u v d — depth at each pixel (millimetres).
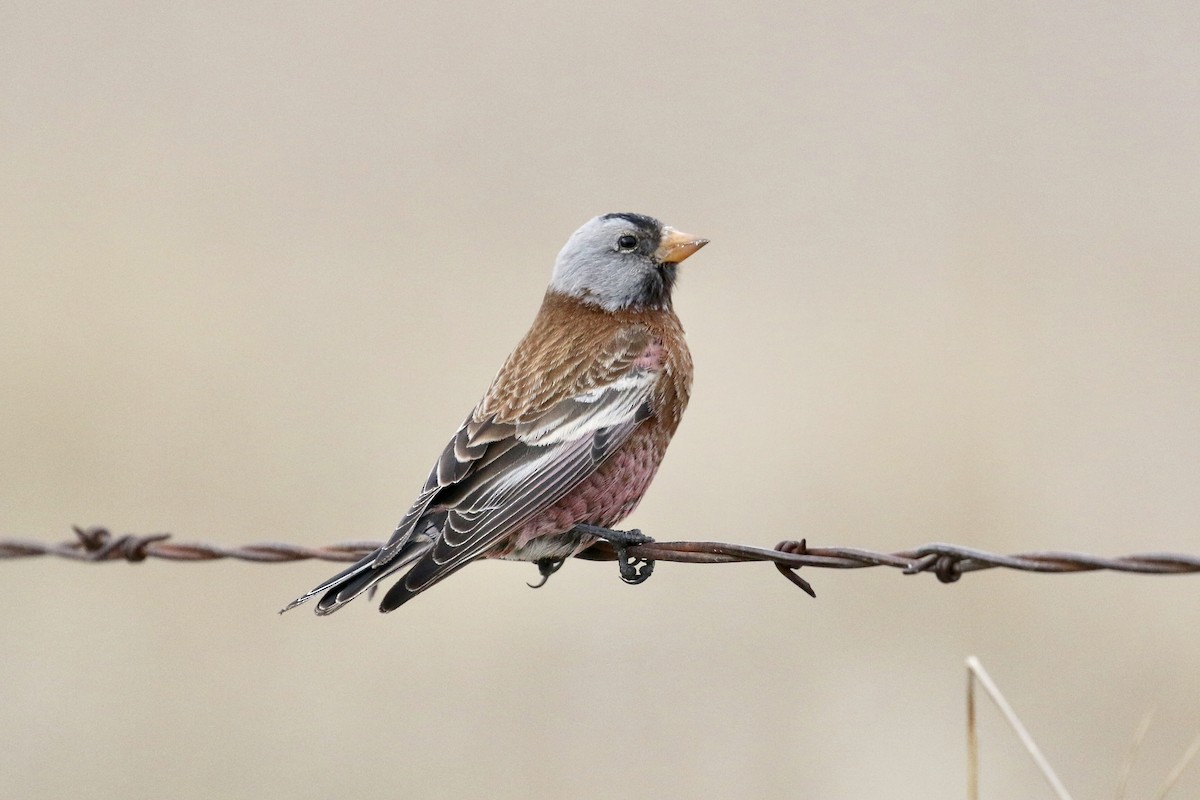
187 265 20891
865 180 24250
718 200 23719
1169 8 28266
